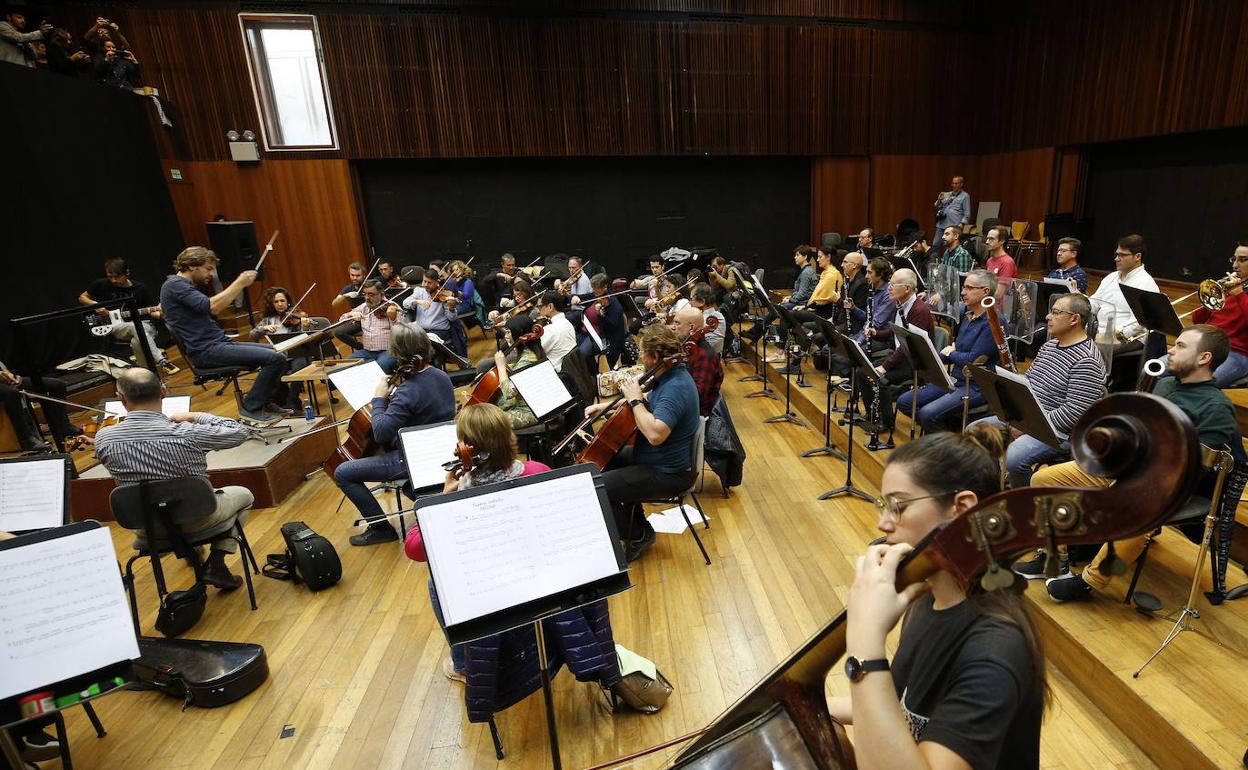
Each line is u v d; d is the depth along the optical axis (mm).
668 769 1084
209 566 3561
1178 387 2695
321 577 3590
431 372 3766
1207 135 9305
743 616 3211
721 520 4133
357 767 2475
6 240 6383
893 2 11930
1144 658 2443
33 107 6910
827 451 5020
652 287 7895
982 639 938
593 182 12000
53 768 2553
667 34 11359
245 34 10133
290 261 10992
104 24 8695
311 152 10742
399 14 10539
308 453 5172
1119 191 10789
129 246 8336
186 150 10258
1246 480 2588
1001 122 12375
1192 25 8961
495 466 2449
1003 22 12062
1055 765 2230
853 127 12328
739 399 6555
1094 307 4273
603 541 1951
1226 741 2068
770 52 11734
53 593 1935
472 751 2518
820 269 7320
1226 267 9250
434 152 11086
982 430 1375
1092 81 10500
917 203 12953
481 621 1791
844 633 1016
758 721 1099
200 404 6633
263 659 2938
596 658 2459
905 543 1022
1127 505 685
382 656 3086
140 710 2832
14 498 2857
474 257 11844
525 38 10969
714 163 12320
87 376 6523
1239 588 2730
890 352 5480
